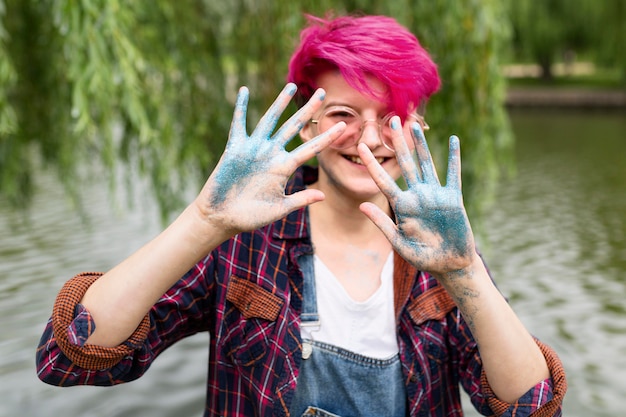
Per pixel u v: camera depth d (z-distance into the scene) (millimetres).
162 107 4016
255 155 1039
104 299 1045
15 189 4508
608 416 3770
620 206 9672
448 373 1277
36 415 3553
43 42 4270
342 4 4230
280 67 4324
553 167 13273
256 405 1202
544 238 7883
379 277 1269
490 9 4410
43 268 5902
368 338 1229
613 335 4914
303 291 1231
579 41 26281
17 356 4156
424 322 1242
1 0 3447
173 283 1064
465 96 4387
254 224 1035
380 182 1062
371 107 1206
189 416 3613
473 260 1063
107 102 3408
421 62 1215
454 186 1053
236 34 4652
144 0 4078
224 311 1216
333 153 1227
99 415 3592
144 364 1144
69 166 4406
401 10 4219
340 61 1158
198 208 1040
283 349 1194
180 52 4332
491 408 1149
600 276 6395
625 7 22969
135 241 6797
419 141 1063
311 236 1280
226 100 4641
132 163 4520
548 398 1091
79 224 7359
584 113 26219
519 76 34281
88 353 1028
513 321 1098
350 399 1225
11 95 4430
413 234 1057
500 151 4773
